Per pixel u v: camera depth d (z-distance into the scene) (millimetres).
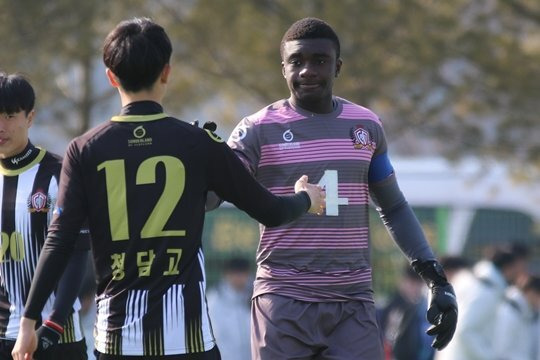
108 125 18406
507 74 52688
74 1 50125
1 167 22719
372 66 50344
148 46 18234
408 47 51375
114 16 52938
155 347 17953
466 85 52844
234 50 54094
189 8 54125
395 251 57812
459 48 51781
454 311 22031
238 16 53156
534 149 54188
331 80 21797
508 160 54812
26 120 22516
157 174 18062
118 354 18078
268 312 21656
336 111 22078
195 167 18203
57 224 18297
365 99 51594
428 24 51469
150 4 53688
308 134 21781
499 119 54656
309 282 21594
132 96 18438
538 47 54438
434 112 53312
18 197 22469
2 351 22516
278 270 21734
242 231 59438
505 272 39719
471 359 36781
